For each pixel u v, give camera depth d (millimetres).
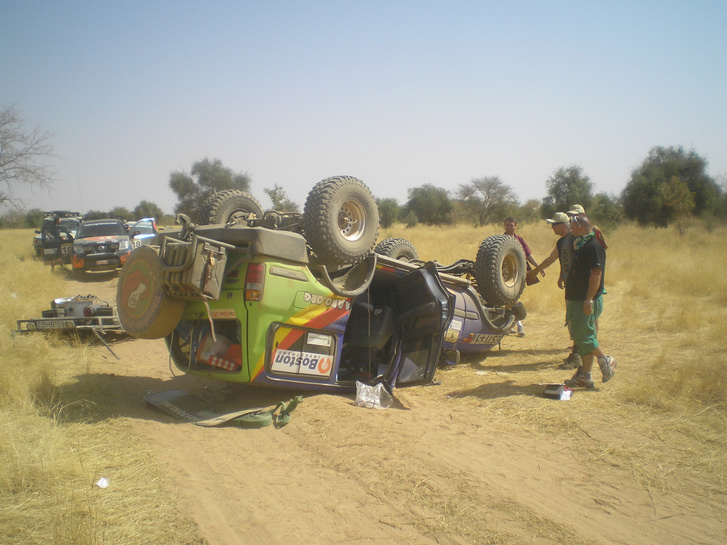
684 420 4703
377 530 3217
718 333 7320
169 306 5047
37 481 3586
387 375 5883
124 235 19016
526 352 7738
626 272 13422
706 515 3344
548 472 3910
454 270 7703
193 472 3969
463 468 3959
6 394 5246
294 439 4582
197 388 6137
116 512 3346
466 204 56375
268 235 4809
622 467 3963
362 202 5551
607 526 3229
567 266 6664
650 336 7785
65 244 19500
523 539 3094
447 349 6887
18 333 8070
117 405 5461
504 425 4820
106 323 8320
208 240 4648
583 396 5469
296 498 3604
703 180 36062
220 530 3211
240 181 41094
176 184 40750
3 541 2912
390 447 4312
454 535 3141
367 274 5805
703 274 11570
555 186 36375
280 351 5098
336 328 5500
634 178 34656
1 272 16234
